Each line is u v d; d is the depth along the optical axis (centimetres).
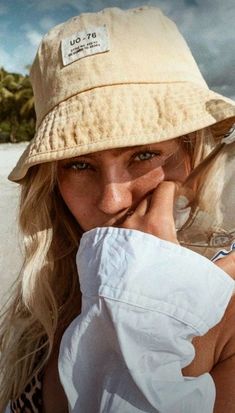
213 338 39
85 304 36
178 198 39
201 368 38
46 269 53
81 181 44
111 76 41
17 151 611
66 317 53
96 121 41
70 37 43
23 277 53
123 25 42
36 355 52
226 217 39
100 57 42
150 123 40
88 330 36
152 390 33
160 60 42
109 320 34
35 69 46
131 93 41
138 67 41
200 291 34
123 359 34
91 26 42
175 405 33
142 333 34
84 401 36
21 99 1195
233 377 37
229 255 37
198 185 39
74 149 41
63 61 43
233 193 39
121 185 42
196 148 44
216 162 39
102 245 36
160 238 37
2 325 59
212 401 35
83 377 36
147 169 42
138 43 42
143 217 38
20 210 53
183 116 40
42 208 52
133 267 34
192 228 39
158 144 42
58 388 48
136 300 34
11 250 175
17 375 52
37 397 49
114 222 44
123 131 40
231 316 39
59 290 54
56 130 42
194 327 34
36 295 53
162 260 34
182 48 44
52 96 44
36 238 53
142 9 43
